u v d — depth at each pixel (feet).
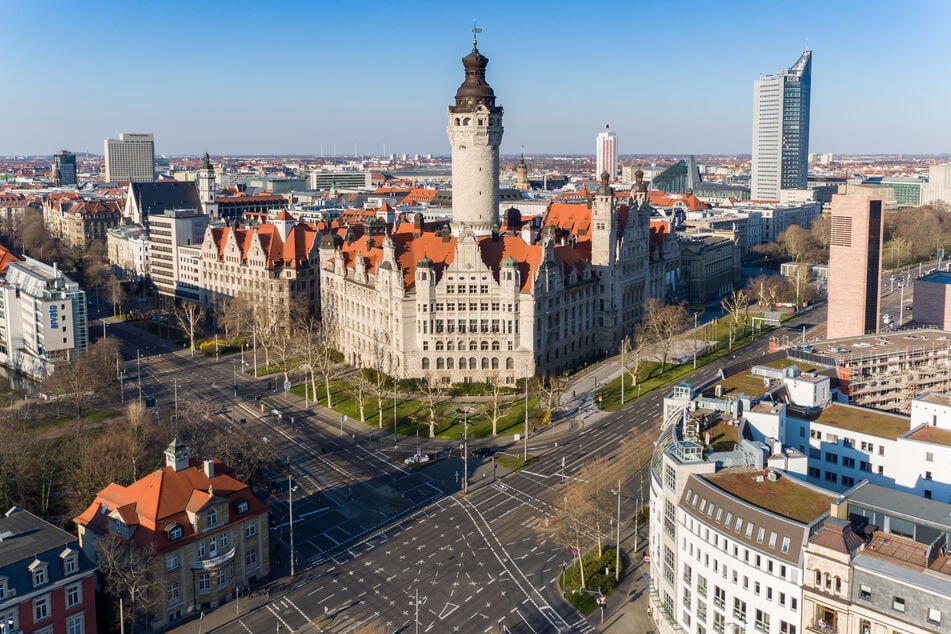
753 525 376.27
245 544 472.85
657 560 456.86
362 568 496.64
